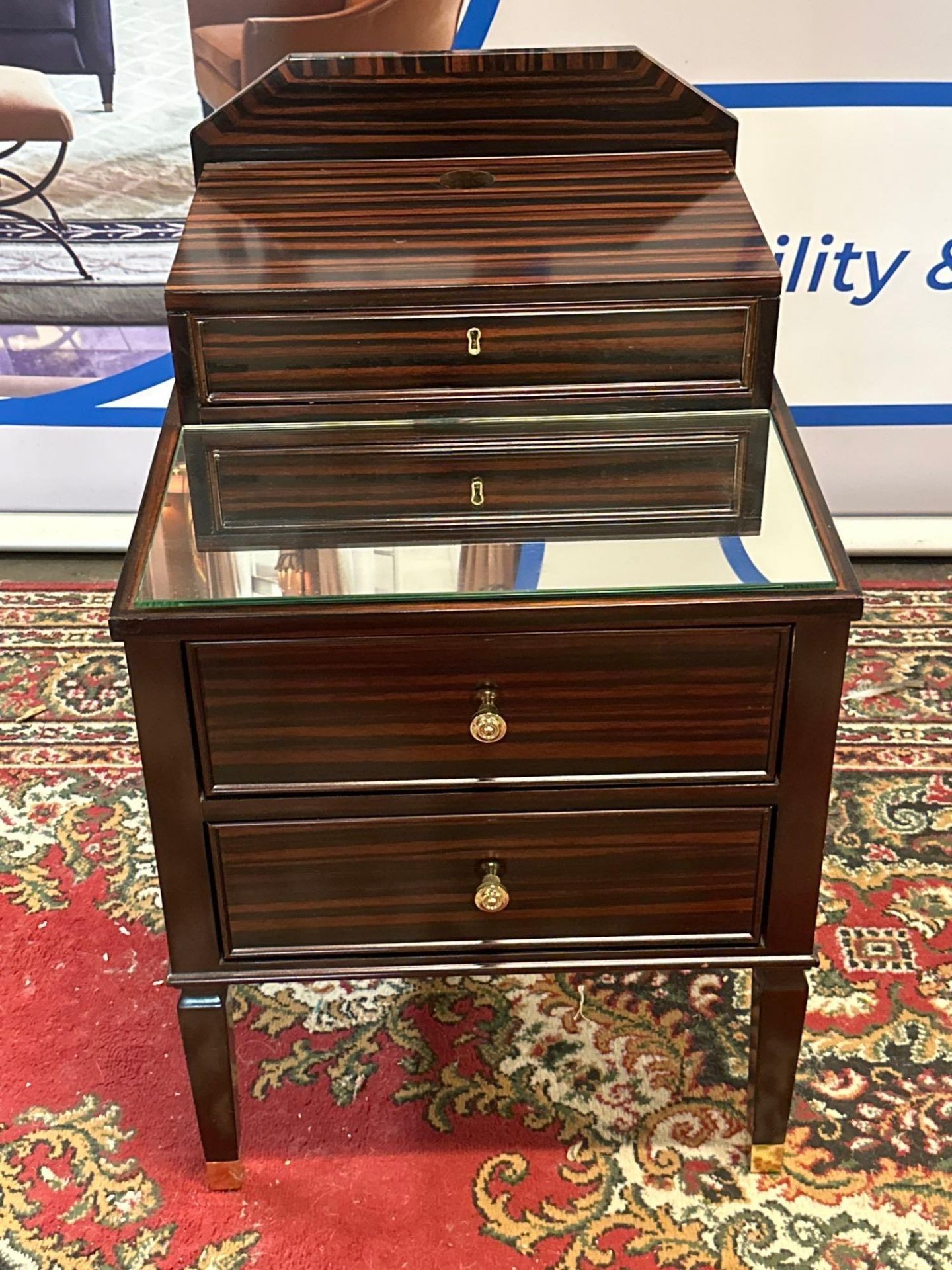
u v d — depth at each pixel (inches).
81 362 74.8
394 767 41.6
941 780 66.1
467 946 45.3
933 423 77.1
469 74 48.7
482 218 46.5
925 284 72.8
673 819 42.8
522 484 43.7
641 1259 47.1
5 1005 56.0
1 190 69.4
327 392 45.2
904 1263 46.9
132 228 70.9
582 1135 51.3
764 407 46.4
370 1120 52.0
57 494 79.9
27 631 75.5
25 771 67.0
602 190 48.4
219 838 42.5
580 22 65.2
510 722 40.9
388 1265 47.1
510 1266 46.9
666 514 42.3
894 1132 51.1
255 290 42.6
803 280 72.7
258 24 63.2
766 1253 47.3
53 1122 51.8
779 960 45.4
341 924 44.6
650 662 39.9
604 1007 56.1
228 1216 48.8
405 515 42.6
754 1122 48.9
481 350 44.3
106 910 60.1
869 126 67.9
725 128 50.3
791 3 64.3
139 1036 55.0
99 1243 47.8
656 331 44.1
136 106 67.2
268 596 38.9
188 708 40.1
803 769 41.9
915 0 64.1
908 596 77.7
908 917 59.3
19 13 63.9
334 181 49.3
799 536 41.3
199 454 45.2
